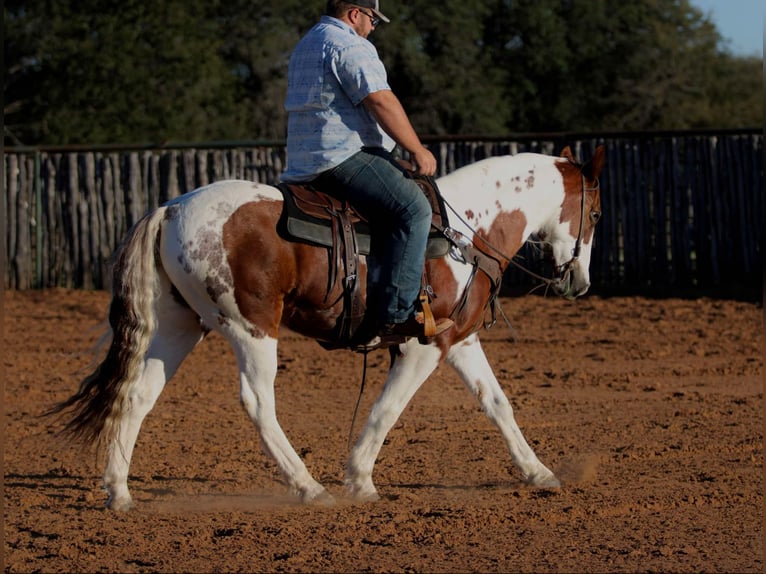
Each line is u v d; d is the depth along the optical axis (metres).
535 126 56.12
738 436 10.81
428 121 49.53
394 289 7.95
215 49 48.56
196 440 11.03
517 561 6.79
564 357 16.28
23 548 7.20
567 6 56.41
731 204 23.34
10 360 16.55
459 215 8.86
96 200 25.25
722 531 7.44
